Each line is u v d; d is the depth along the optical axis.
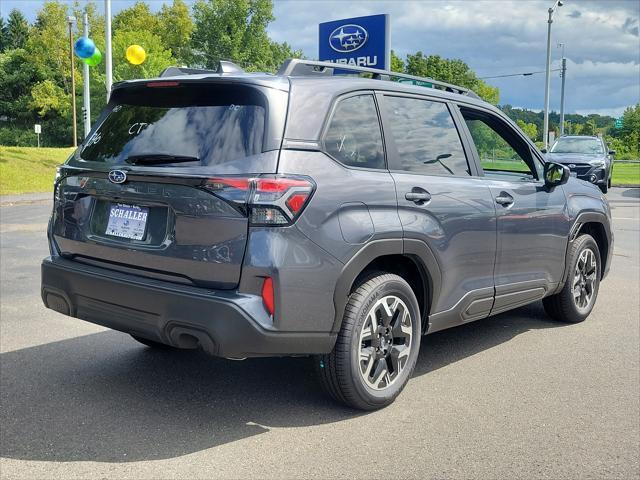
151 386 4.33
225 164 3.42
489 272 4.75
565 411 3.99
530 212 5.13
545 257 5.41
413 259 4.12
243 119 3.53
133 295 3.59
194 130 3.62
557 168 5.29
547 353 5.18
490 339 5.57
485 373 4.69
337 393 3.84
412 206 4.03
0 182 24.41
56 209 4.21
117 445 3.46
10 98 81.38
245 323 3.30
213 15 84.19
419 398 4.19
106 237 3.85
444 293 4.36
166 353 5.04
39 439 3.52
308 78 3.81
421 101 4.46
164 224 3.59
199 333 3.38
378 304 3.88
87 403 4.02
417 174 4.20
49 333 5.54
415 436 3.61
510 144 5.41
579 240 5.93
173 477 3.12
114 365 4.74
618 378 4.60
